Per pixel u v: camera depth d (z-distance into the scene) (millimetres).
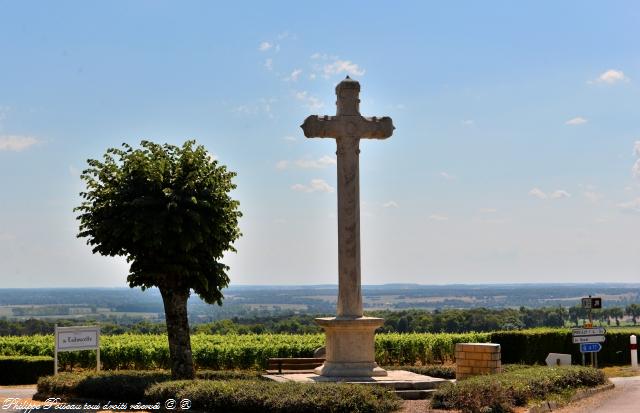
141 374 21188
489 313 65375
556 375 18734
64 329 22781
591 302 24031
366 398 15117
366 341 19797
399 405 15500
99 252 20906
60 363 29359
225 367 30125
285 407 14977
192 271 20844
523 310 72750
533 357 29797
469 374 21031
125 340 31781
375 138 20906
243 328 54875
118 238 20578
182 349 21016
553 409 16656
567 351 30156
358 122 20625
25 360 25797
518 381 16953
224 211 21375
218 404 15711
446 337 32312
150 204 20406
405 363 31906
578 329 23328
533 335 29891
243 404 15422
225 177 21812
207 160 21766
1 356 26812
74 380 19516
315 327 56406
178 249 20609
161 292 21172
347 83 20875
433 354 32062
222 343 31500
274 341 32250
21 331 57031
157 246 20297
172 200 20422
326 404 14836
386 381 18828
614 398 18656
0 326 57188
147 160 21094
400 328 58188
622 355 30844
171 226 20250
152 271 20484
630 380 24047
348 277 20188
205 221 20828
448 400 15617
